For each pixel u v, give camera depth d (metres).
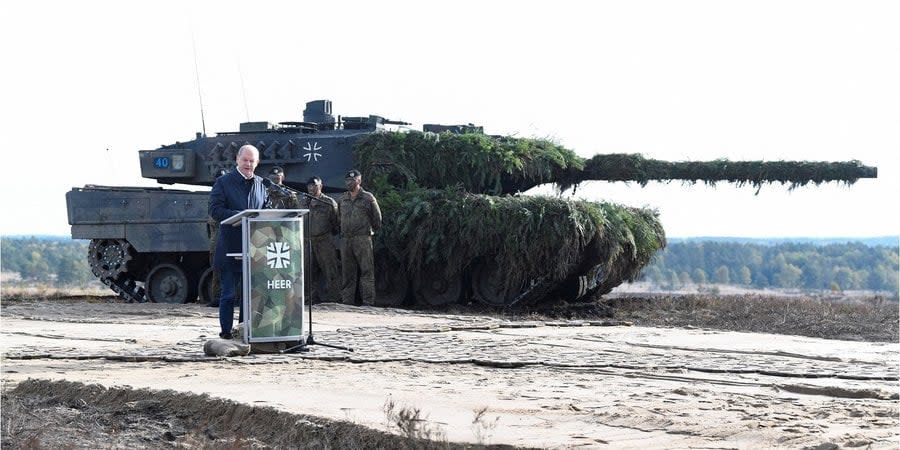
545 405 9.86
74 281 80.56
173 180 30.48
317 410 9.58
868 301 29.48
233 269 15.23
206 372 12.68
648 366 13.28
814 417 9.14
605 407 9.71
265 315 14.72
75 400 10.91
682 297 29.88
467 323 20.17
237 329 15.15
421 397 10.48
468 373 12.62
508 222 26.53
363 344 15.98
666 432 8.55
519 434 8.48
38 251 102.31
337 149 28.94
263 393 10.71
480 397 10.46
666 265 100.75
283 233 14.86
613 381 11.89
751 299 28.78
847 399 10.49
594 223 26.86
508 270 26.66
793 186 29.55
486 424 8.91
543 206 26.62
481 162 28.27
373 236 27.28
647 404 9.88
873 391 10.82
